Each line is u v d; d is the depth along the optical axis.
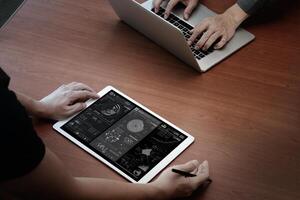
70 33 1.52
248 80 1.36
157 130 1.25
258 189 1.13
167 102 1.32
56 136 1.25
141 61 1.43
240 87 1.35
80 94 1.32
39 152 0.93
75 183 1.02
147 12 1.34
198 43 1.44
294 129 1.25
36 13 1.59
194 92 1.34
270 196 1.12
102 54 1.46
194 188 1.13
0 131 0.88
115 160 1.19
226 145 1.22
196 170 1.16
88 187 1.04
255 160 1.19
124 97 1.33
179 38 1.30
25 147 0.91
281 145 1.22
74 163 1.20
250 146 1.22
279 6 1.56
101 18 1.57
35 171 0.93
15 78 1.40
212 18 1.49
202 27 1.46
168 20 1.51
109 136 1.24
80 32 1.53
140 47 1.47
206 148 1.22
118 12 1.51
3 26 1.55
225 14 1.50
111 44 1.49
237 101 1.32
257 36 1.48
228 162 1.19
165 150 1.21
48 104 1.29
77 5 1.61
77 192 1.02
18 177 0.91
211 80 1.37
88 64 1.43
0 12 1.65
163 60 1.43
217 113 1.29
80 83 1.37
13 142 0.89
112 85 1.37
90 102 1.32
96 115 1.29
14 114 0.91
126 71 1.41
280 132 1.24
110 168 1.18
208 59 1.41
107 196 1.06
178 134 1.24
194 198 1.14
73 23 1.55
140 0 1.58
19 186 0.93
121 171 1.17
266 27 1.50
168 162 1.19
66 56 1.46
